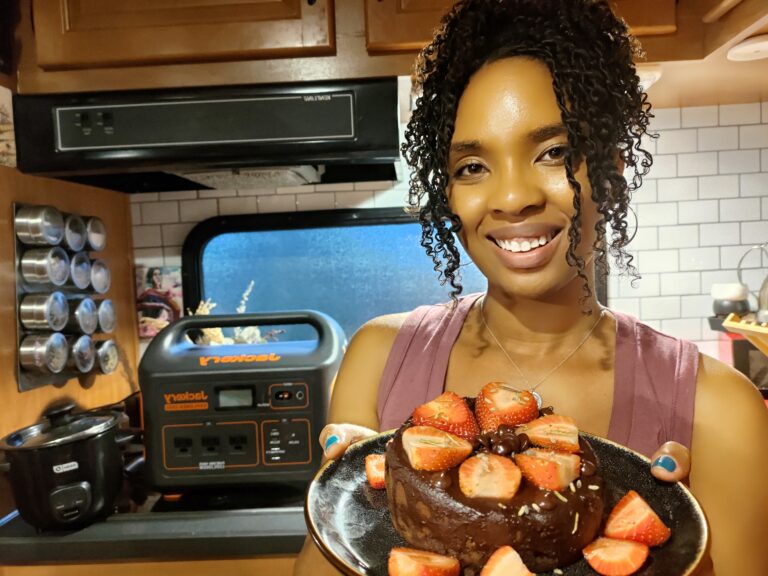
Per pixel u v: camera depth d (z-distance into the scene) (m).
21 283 1.50
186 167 1.47
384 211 1.94
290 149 1.41
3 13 1.39
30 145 1.44
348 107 1.39
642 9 1.30
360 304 2.02
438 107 0.79
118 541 1.25
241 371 1.39
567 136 0.68
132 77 1.40
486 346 0.87
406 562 0.60
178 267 2.01
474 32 0.73
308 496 0.70
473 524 0.62
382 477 0.76
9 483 1.40
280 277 2.02
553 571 0.62
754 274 1.92
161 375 1.39
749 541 0.69
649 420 0.77
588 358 0.82
